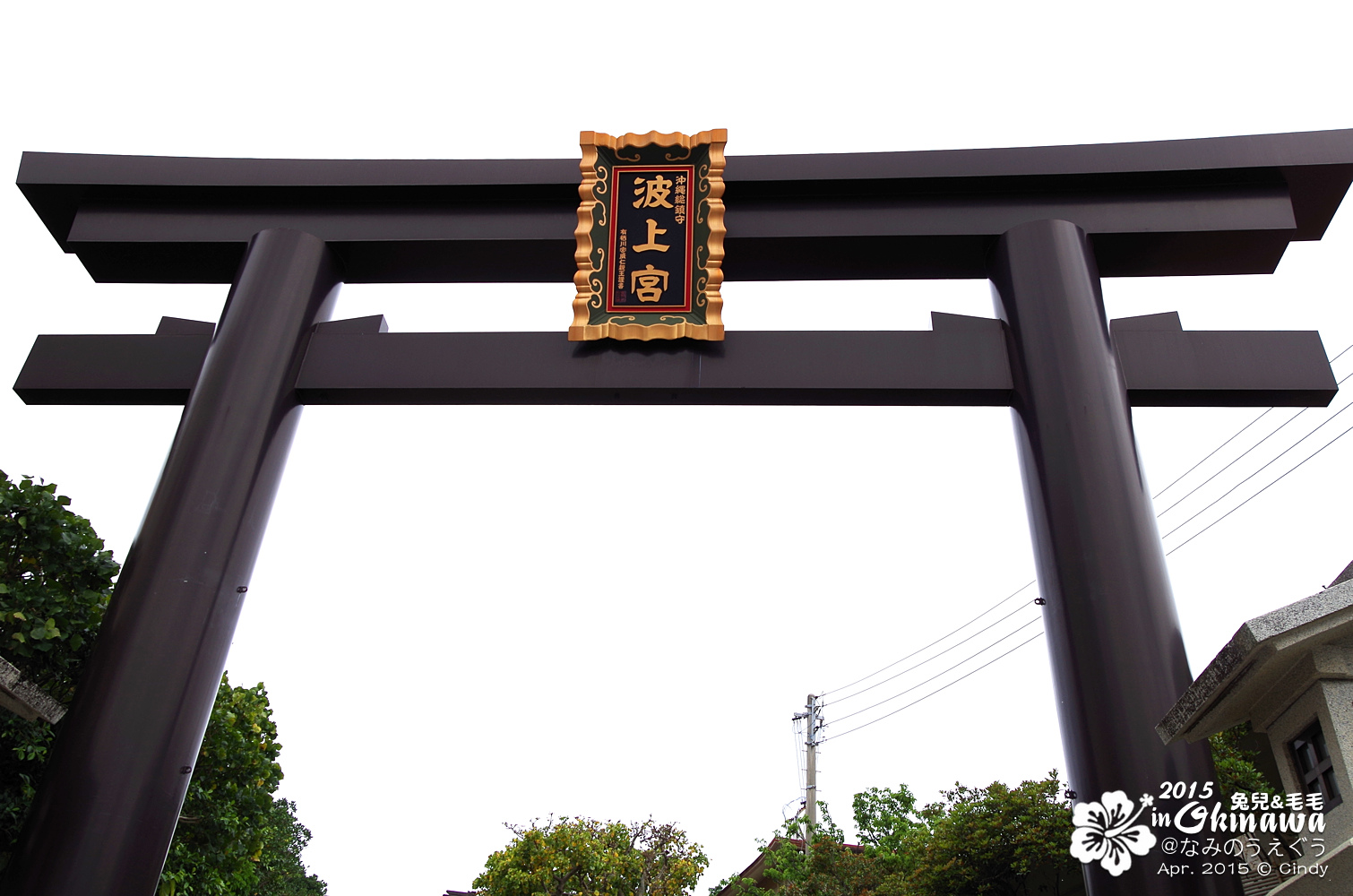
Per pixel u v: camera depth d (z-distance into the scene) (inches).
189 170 356.8
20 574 286.2
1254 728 201.3
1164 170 330.0
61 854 236.8
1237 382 300.7
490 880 711.1
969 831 511.2
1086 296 307.3
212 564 277.9
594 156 342.6
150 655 261.6
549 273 362.9
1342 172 328.5
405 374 319.9
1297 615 170.2
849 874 666.2
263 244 341.7
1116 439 279.7
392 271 360.5
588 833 719.1
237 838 423.8
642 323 322.0
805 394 310.8
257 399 305.9
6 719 275.3
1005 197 339.6
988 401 309.0
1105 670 249.6
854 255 344.5
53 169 355.9
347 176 355.3
